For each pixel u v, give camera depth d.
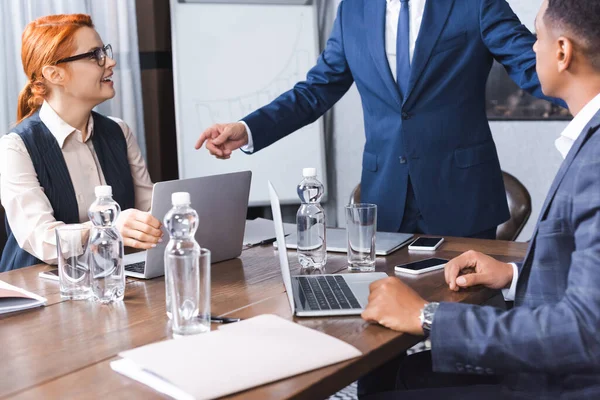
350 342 1.18
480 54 2.24
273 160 4.02
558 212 1.13
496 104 3.71
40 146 2.14
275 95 3.98
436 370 1.14
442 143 2.26
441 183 2.27
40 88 2.19
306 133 4.06
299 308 1.34
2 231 2.46
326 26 4.18
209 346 1.11
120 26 3.59
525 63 2.10
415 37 2.28
